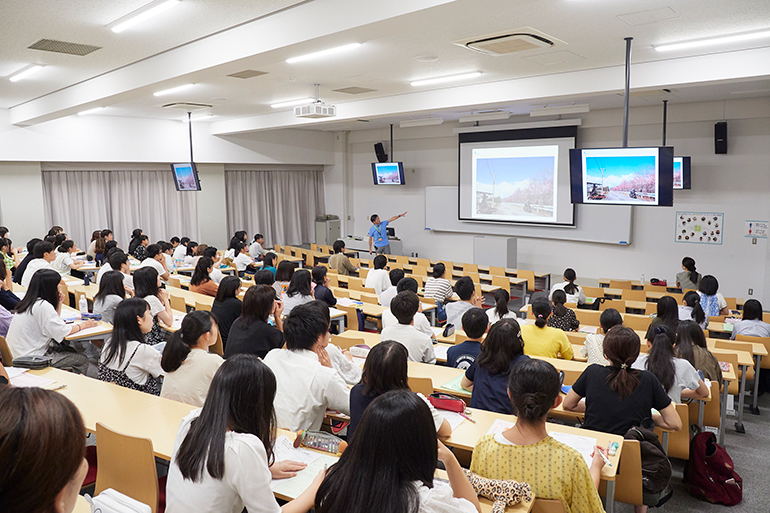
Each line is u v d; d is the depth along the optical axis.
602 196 5.87
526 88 7.58
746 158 9.41
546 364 1.97
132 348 3.26
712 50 5.99
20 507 0.70
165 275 7.62
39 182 10.59
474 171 12.78
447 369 3.64
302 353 2.62
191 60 5.41
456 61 6.51
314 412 2.52
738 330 5.35
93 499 1.58
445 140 13.59
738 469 3.91
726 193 9.67
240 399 1.65
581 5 4.45
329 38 4.30
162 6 4.29
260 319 3.59
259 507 1.62
